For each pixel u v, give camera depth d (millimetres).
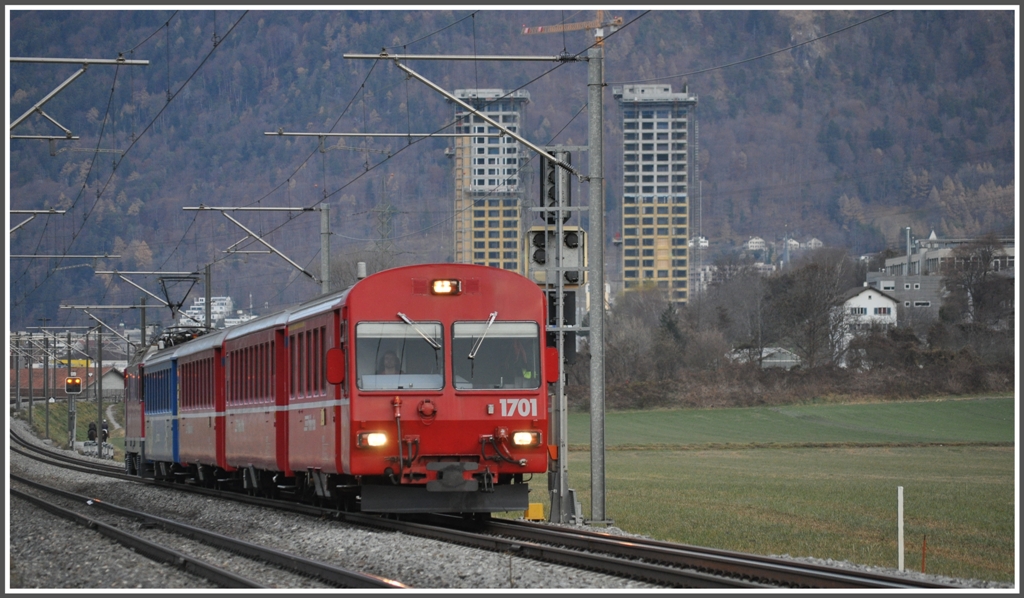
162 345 70625
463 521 38781
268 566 28656
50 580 27625
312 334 38656
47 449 137000
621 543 29000
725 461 108562
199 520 43719
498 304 35469
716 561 25703
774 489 71250
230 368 50312
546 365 35500
